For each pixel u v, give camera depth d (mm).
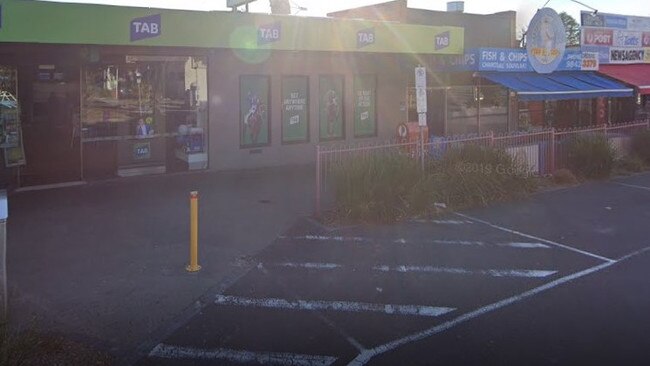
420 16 20562
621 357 5062
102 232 8914
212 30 11312
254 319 5949
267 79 14734
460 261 7859
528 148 13391
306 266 7613
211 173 13867
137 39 10500
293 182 13000
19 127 11672
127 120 12938
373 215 9688
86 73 12336
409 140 13500
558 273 7387
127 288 6738
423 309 6207
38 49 11672
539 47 18375
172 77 13367
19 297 6387
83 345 5332
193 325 5809
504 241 8820
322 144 15852
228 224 9539
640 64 23453
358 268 7551
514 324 5805
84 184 12234
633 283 7008
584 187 13203
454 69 17891
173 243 8453
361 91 16484
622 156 15641
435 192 10523
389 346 5340
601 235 9203
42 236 8664
